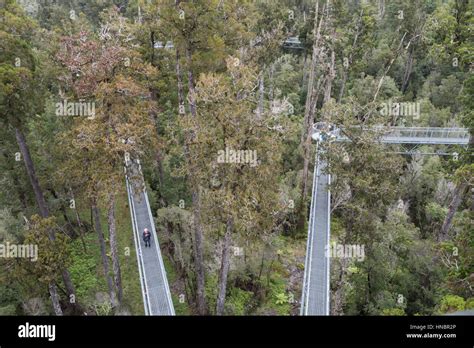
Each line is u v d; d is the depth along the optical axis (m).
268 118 19.17
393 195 23.84
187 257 29.28
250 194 19.00
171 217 30.25
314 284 26.41
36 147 28.61
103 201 21.02
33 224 21.77
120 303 25.84
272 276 30.55
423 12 54.22
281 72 54.75
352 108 24.33
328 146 24.45
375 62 57.44
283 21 51.31
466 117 24.03
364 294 25.94
